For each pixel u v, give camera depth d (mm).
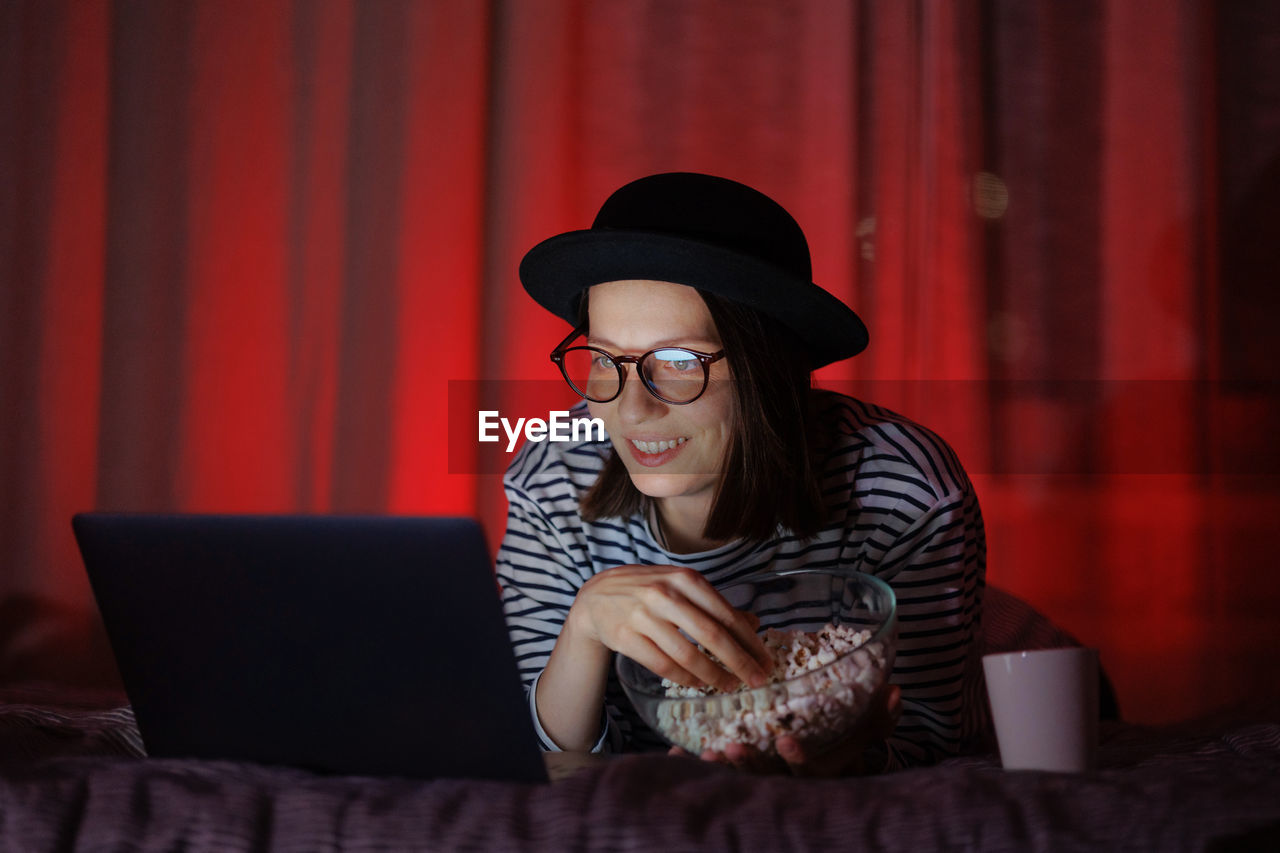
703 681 779
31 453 2609
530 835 574
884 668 739
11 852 588
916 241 2689
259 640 688
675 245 958
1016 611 1625
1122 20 2668
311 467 2635
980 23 2695
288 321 2641
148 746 761
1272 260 2635
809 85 2658
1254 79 2635
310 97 2641
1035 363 2691
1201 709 2496
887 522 1098
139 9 2625
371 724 681
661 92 2664
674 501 1130
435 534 619
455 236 2643
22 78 2613
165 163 2631
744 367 1010
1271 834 564
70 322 2619
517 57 2652
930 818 574
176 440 2627
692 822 569
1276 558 2613
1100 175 2680
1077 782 604
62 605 2580
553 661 912
